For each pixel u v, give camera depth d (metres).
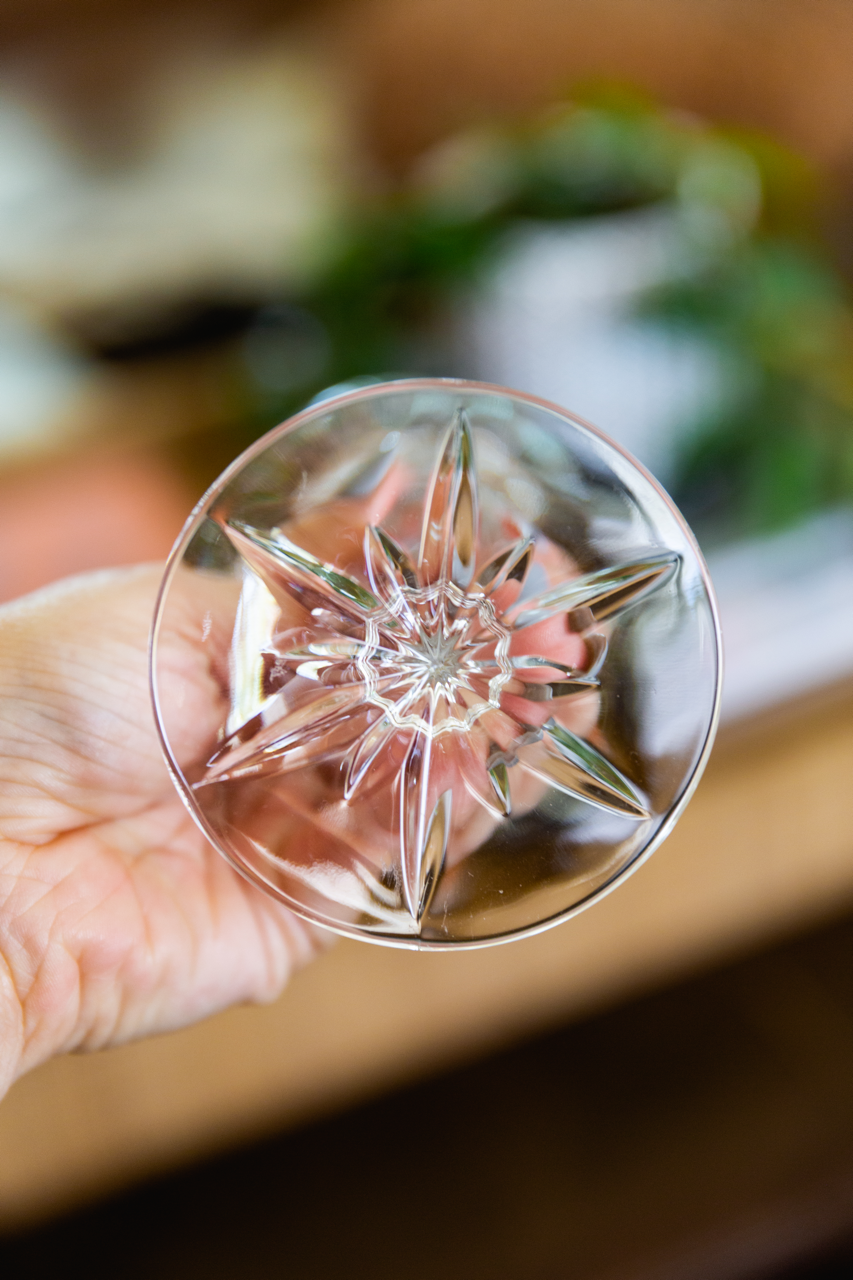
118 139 0.49
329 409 0.24
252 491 0.24
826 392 0.38
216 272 0.46
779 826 0.34
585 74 0.51
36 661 0.26
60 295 0.45
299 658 0.25
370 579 0.25
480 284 0.37
